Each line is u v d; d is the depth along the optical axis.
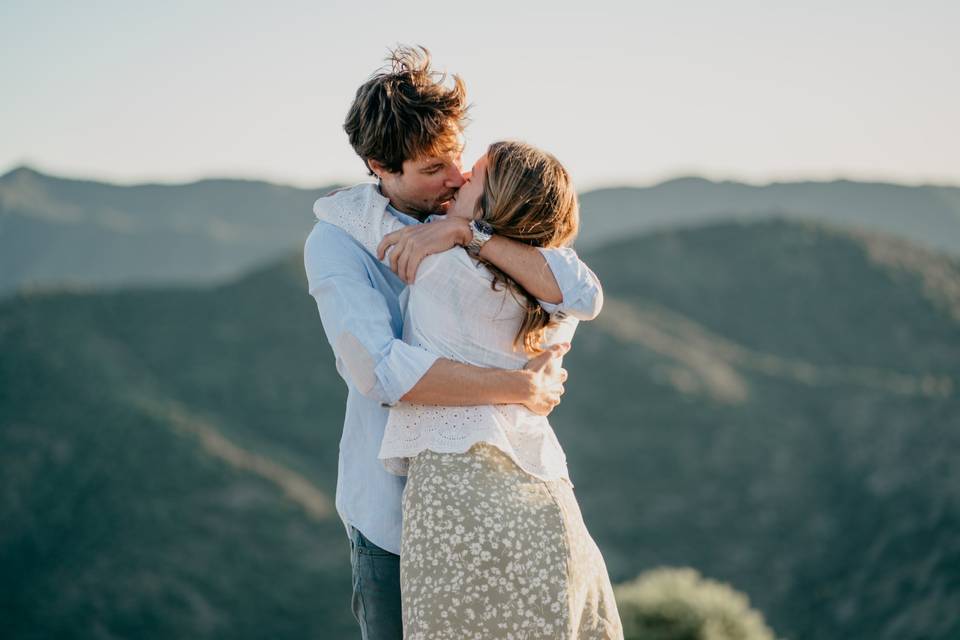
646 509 59.19
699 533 57.50
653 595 14.46
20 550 58.09
